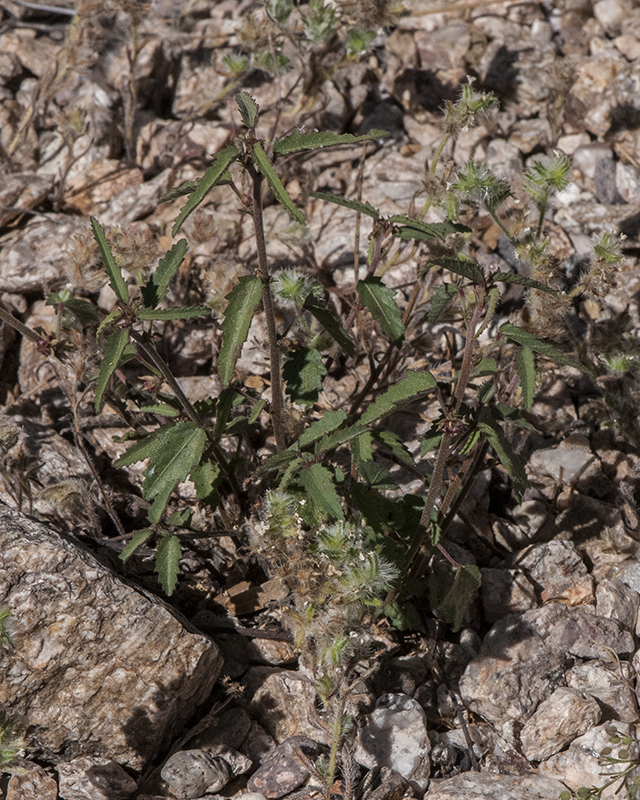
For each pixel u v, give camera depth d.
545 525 1.19
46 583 1.08
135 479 1.21
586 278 1.10
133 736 1.08
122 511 1.19
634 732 1.09
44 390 1.24
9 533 1.09
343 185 1.37
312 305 1.11
